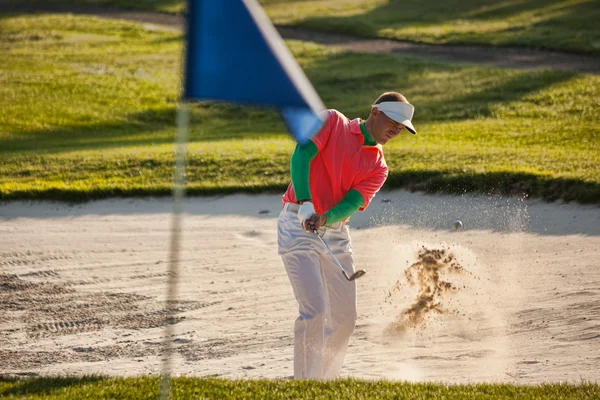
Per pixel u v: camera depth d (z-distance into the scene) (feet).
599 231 110.42
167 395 53.67
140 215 129.70
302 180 61.87
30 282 98.89
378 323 82.94
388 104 62.69
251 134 207.21
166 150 165.17
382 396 55.98
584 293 88.94
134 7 447.42
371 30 358.43
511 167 132.77
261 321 86.22
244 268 103.91
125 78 277.03
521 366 71.41
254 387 58.18
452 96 235.40
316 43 343.05
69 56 315.78
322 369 64.08
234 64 47.78
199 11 47.60
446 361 73.10
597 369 70.23
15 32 366.43
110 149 172.45
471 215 119.03
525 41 311.06
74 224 125.39
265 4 442.91
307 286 62.95
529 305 85.81
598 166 132.16
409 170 134.72
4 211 131.95
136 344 80.23
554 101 217.97
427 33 342.03
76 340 81.35
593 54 286.25
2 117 221.66
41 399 55.83
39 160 159.43
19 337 82.07
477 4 406.41
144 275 101.24
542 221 115.24
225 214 129.39
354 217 121.80
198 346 79.61
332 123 63.67
